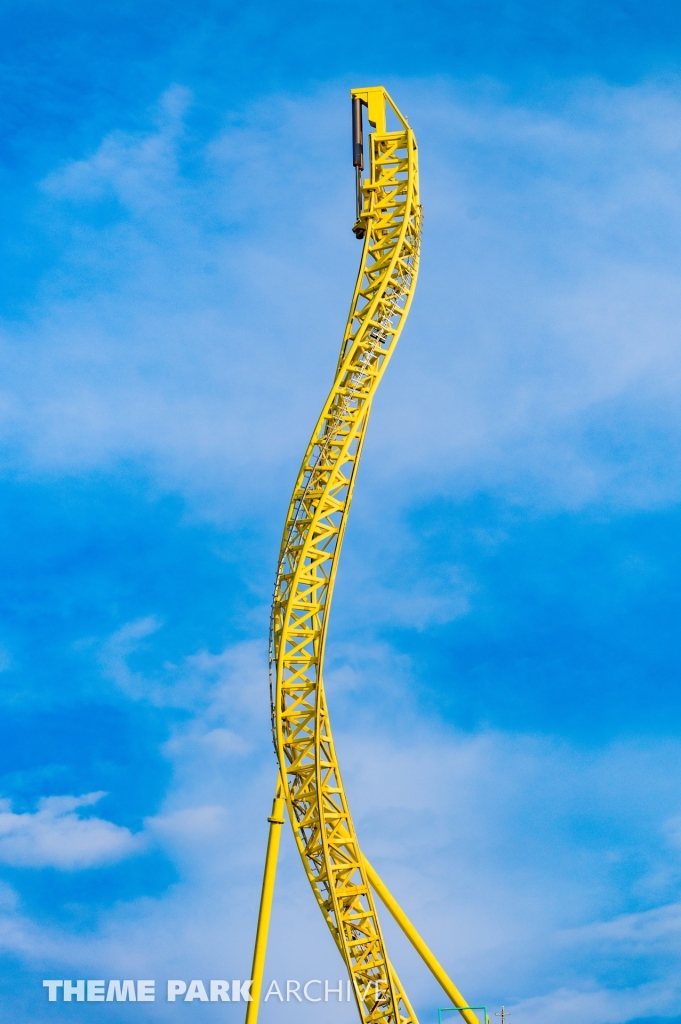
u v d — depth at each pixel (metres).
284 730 83.75
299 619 84.00
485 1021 85.19
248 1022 77.94
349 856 83.31
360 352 88.12
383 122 95.31
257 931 80.00
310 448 86.19
